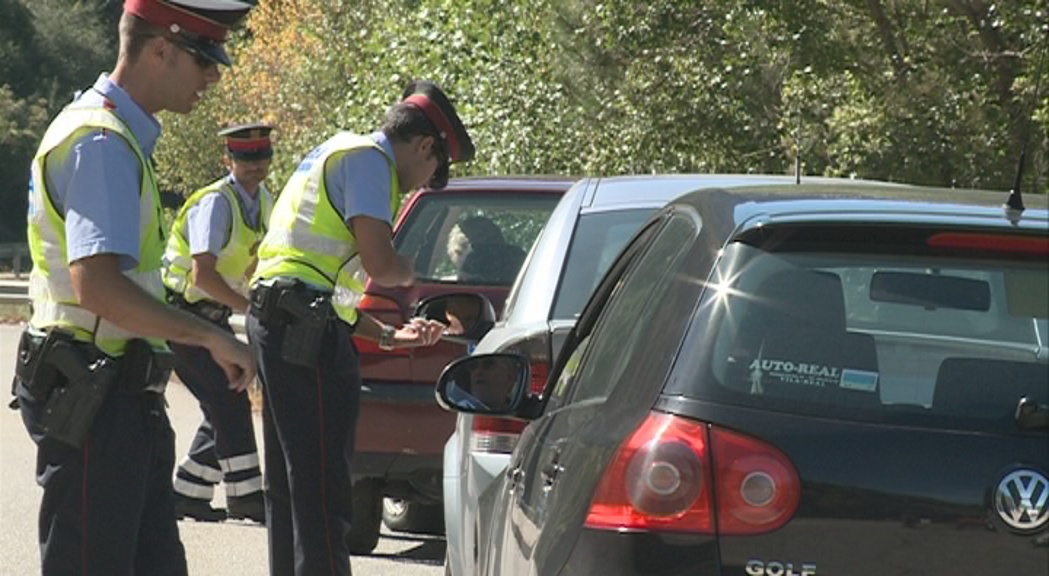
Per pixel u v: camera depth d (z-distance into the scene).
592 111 60.25
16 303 91.00
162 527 15.82
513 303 19.77
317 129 86.75
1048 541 9.60
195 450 29.69
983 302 10.42
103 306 14.41
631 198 20.14
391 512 29.81
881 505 9.67
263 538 28.08
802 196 11.51
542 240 20.14
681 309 10.62
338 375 19.20
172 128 150.38
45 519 15.19
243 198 28.31
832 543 9.68
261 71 139.25
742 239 10.62
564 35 59.94
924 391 10.02
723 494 9.79
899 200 11.31
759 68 57.12
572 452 11.25
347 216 19.12
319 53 94.25
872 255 10.55
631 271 13.41
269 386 19.22
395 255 19.17
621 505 10.05
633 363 10.91
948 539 9.63
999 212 10.87
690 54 57.84
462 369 14.28
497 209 27.30
